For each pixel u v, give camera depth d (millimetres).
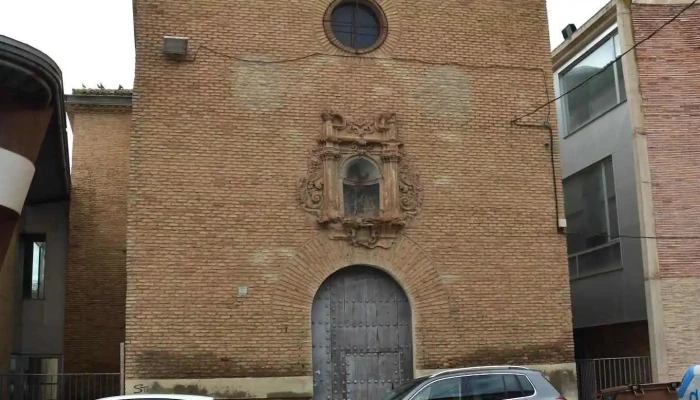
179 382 13328
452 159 15281
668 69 16781
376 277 14820
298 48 15000
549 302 15211
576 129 21125
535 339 14992
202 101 14367
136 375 13211
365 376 14430
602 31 19609
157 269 13617
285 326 13969
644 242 15953
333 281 14641
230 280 13875
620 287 18734
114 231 22078
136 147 13945
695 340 15648
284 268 14141
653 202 16094
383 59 15359
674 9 17094
